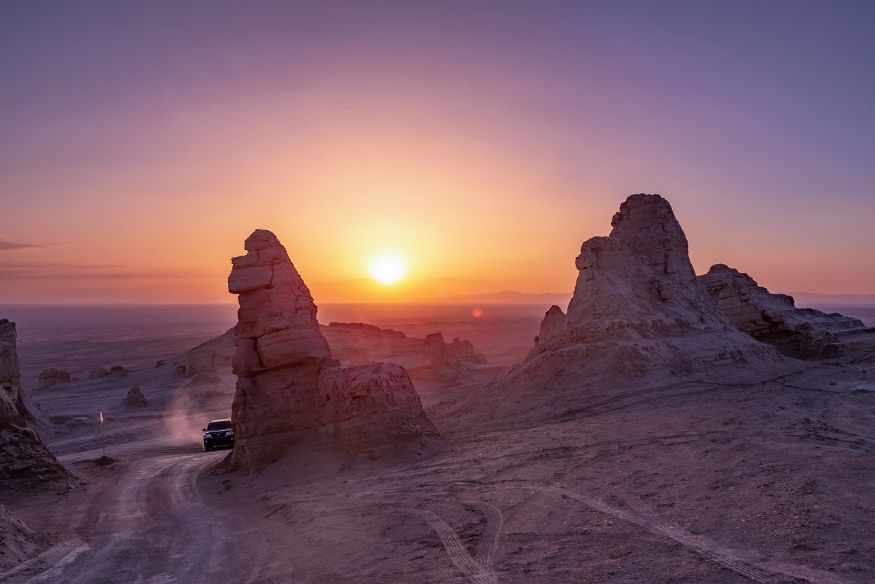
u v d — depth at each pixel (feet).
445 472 81.10
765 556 42.04
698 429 86.74
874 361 155.22
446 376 263.70
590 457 77.51
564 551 48.32
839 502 49.01
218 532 70.54
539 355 155.43
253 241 109.60
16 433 103.04
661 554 44.80
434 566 49.32
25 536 67.10
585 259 157.48
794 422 84.28
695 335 150.20
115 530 74.43
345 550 57.47
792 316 224.94
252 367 106.42
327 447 99.96
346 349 321.32
